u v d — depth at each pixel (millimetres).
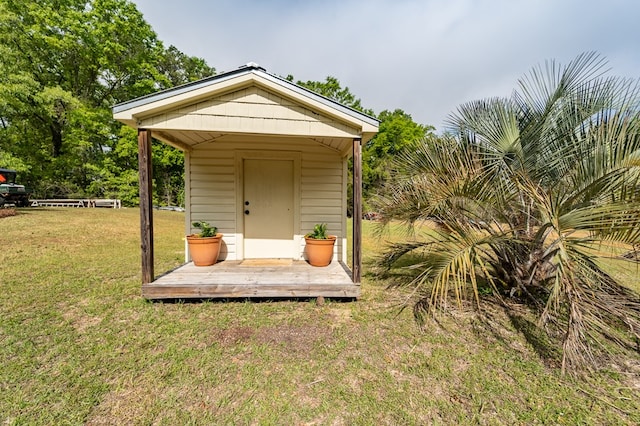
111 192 17875
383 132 23109
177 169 22094
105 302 3475
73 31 14148
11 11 13062
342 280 3852
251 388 2051
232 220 5238
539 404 1931
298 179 5309
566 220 2402
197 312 3264
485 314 3328
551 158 3299
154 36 16781
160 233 9109
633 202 2094
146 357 2385
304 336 2793
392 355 2496
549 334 2865
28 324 2891
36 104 13242
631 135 2404
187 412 1821
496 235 3045
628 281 4395
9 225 7723
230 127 3500
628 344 2666
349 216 16062
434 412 1856
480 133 3611
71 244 6676
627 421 1794
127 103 3238
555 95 3328
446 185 3068
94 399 1904
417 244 4023
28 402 1856
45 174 15750
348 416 1817
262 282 3695
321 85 22188
